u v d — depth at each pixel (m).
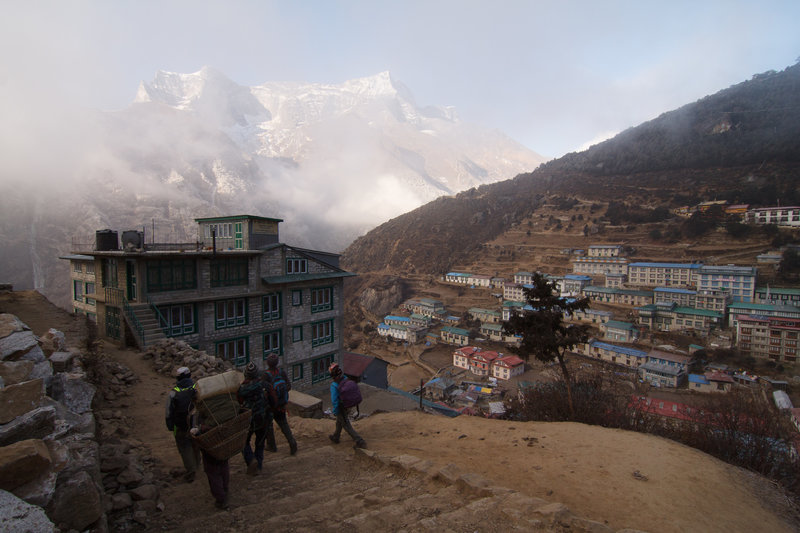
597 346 80.19
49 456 3.96
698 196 136.25
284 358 29.70
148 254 21.98
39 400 4.80
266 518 5.55
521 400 17.47
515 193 196.25
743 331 74.75
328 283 32.84
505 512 5.28
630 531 4.91
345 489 6.58
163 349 16.56
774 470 10.22
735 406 13.34
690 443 11.95
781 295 84.12
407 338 105.50
